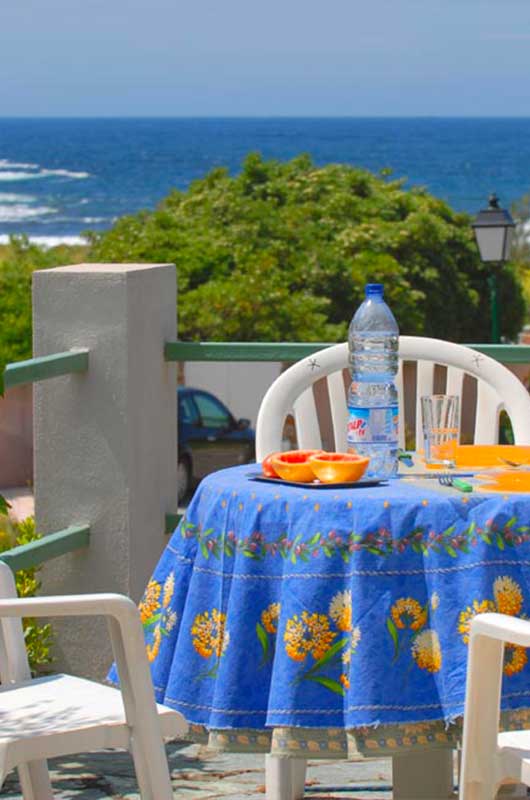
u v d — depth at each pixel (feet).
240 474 11.66
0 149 391.04
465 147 443.32
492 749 9.39
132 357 15.85
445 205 114.73
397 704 10.20
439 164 415.44
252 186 115.14
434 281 111.55
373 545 10.37
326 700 10.35
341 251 108.17
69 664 16.12
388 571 10.37
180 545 11.45
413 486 11.03
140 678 9.80
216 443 53.88
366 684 10.19
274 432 13.58
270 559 10.68
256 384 68.28
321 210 111.55
